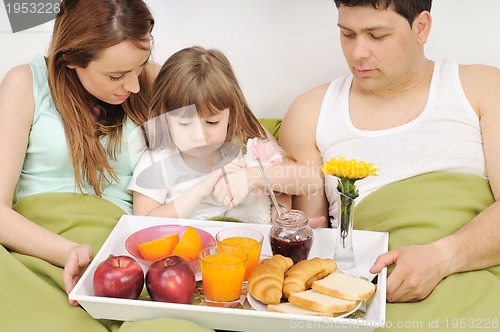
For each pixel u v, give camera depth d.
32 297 1.36
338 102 1.72
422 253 1.34
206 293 1.28
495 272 1.43
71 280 1.34
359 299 1.21
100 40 1.46
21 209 1.62
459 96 1.63
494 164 1.56
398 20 1.51
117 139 1.68
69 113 1.62
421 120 1.63
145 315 1.25
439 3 1.89
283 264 1.30
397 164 1.62
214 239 1.47
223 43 1.98
